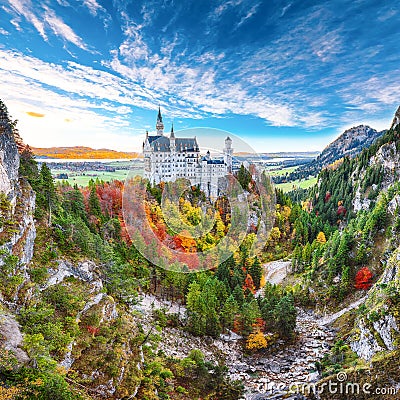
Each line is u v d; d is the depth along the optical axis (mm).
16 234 32312
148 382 31969
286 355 52875
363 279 68625
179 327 54438
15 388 18391
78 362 28500
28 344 21562
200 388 38938
